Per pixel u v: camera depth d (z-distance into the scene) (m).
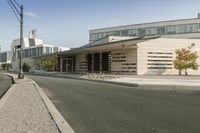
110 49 48.56
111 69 49.16
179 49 44.28
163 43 44.09
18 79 29.28
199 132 7.10
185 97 14.88
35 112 9.36
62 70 68.62
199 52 45.78
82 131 7.24
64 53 62.00
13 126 7.21
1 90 19.14
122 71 46.25
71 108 10.93
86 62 59.09
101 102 12.67
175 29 75.75
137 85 22.31
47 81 29.48
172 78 33.69
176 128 7.51
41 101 12.20
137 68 42.91
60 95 15.59
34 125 7.38
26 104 11.22
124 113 9.80
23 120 7.99
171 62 44.44
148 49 43.38
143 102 12.70
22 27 29.28
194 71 45.53
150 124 8.02
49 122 7.78
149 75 41.34
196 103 12.41
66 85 23.41
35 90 17.64
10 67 128.12
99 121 8.46
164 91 18.50
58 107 11.17
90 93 16.72
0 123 7.55
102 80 29.52
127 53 45.19
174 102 12.74
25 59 100.00
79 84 24.73
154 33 78.88
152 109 10.69
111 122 8.30
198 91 18.77
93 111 10.23
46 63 77.31
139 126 7.77
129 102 12.68
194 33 72.69
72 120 8.61
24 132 6.62
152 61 43.56
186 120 8.57
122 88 20.56
